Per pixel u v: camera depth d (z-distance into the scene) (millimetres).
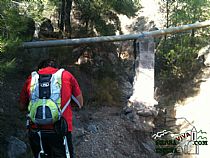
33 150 3197
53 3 9719
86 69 11305
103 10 11656
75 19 12938
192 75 11625
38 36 10508
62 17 11891
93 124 8297
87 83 10492
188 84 11242
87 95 9820
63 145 3064
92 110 9219
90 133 7816
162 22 15266
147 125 8789
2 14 5066
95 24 11820
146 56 9461
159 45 12391
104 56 12594
